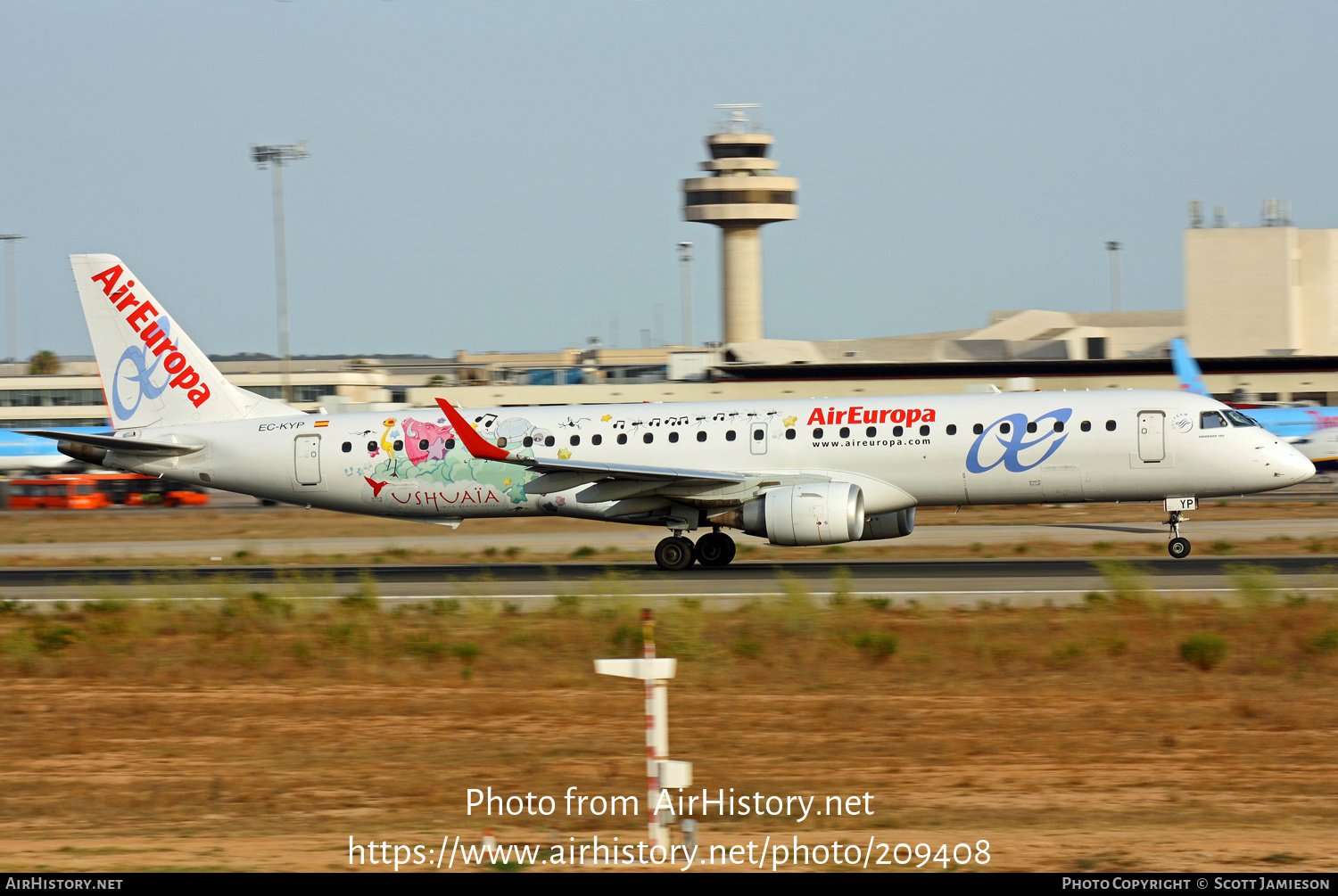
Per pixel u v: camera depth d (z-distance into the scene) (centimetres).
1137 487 12562
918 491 12888
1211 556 13488
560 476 13138
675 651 8388
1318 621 8694
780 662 8038
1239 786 5278
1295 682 7131
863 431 12938
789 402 13400
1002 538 16688
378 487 14150
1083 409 12650
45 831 4991
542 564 14638
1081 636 8506
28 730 6856
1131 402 12631
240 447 14512
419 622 10031
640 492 12975
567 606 10250
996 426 12669
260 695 7606
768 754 5947
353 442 14200
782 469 13088
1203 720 6356
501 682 7750
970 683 7350
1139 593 9869
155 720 7000
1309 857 4244
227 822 5081
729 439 13238
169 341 14888
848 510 12238
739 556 14938
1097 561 13225
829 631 8931
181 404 14925
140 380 14912
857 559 14325
